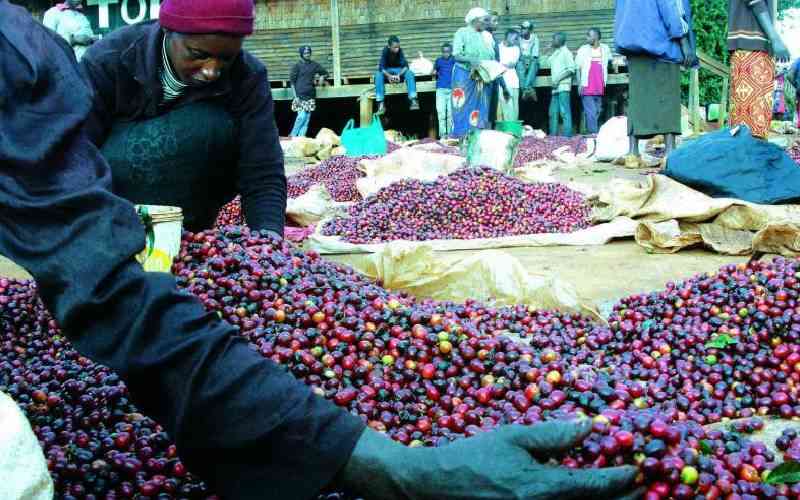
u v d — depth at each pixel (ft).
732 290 10.31
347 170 31.30
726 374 8.86
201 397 4.23
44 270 4.16
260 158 11.91
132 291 4.24
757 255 13.66
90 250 4.18
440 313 9.53
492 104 46.60
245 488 4.36
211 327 4.42
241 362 4.34
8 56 4.32
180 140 11.14
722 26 61.77
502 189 21.68
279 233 11.86
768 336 9.39
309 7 62.64
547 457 4.32
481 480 4.08
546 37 61.05
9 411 4.46
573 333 10.57
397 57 55.42
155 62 10.72
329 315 8.38
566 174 32.09
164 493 6.49
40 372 9.22
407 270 12.87
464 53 45.14
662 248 17.42
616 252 17.74
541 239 18.88
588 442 5.56
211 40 8.98
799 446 6.88
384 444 4.31
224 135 11.53
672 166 20.53
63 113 4.37
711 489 5.74
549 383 7.26
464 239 19.54
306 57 54.90
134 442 7.27
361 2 61.98
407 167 29.43
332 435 4.29
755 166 19.42
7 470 4.29
